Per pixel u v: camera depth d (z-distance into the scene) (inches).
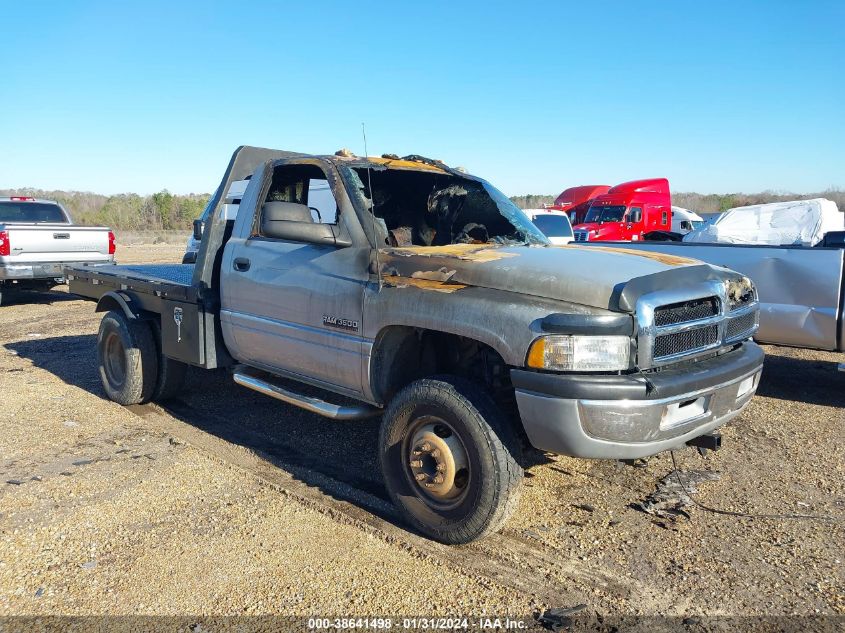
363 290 162.7
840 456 204.1
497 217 209.6
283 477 185.0
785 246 248.4
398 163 200.2
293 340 183.6
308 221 179.9
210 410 248.4
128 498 169.3
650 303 130.3
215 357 214.1
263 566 137.6
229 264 205.5
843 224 429.1
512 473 138.0
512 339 133.6
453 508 145.7
